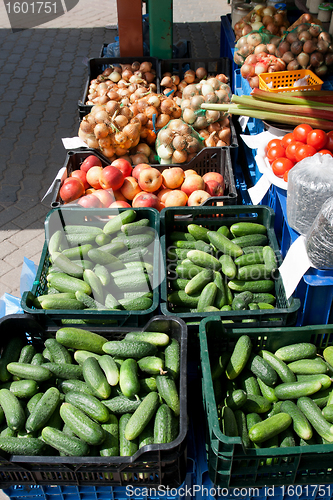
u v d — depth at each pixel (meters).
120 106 4.05
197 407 2.58
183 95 4.58
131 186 3.67
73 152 4.02
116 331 2.55
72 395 2.19
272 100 3.90
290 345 2.51
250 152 4.66
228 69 5.70
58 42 10.29
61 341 2.42
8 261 4.96
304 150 3.13
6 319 2.49
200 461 2.29
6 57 9.66
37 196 5.88
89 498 2.15
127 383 2.14
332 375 2.40
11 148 6.77
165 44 5.84
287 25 5.80
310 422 2.16
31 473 2.01
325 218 2.31
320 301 2.71
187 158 4.08
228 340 2.53
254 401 2.27
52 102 7.94
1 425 2.18
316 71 4.84
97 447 2.07
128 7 5.48
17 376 2.32
